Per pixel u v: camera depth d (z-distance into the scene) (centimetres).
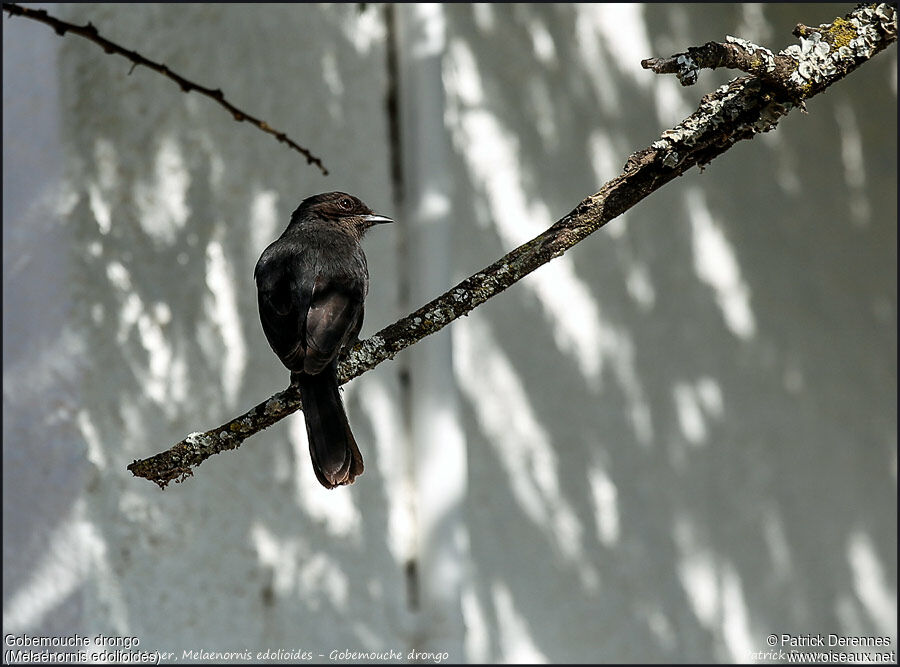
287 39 1171
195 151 1121
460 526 1184
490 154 1234
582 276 1295
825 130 1491
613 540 1289
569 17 1307
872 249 1516
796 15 1461
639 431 1316
